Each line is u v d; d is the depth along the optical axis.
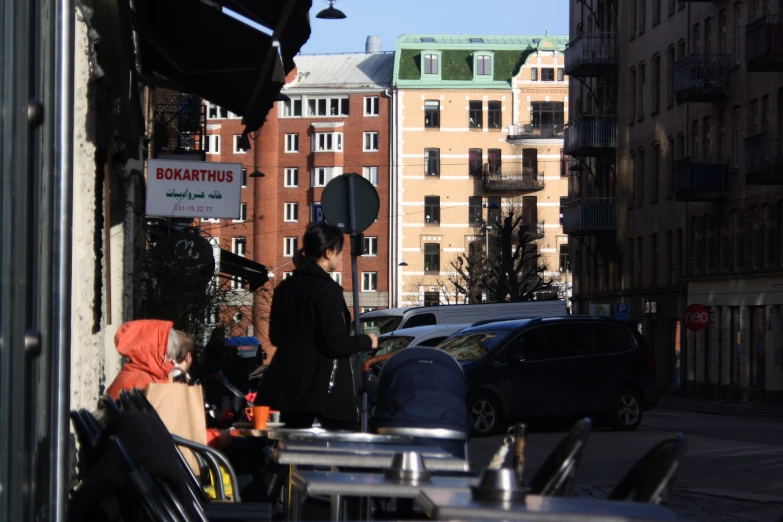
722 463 18.00
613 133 68.50
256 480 9.89
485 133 102.75
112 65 10.53
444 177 102.75
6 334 3.37
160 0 11.64
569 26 80.50
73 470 7.87
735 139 53.03
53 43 3.74
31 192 3.53
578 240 74.38
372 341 8.90
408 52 104.44
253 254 104.44
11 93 3.40
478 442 22.38
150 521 4.94
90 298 9.55
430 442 8.14
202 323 19.33
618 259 68.00
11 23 3.39
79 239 8.77
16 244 3.42
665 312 60.50
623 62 67.44
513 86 102.31
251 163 105.00
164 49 13.27
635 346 25.08
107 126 11.16
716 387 53.69
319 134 104.69
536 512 3.15
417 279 102.81
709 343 55.25
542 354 24.14
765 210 49.47
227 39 12.55
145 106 20.64
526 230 79.44
